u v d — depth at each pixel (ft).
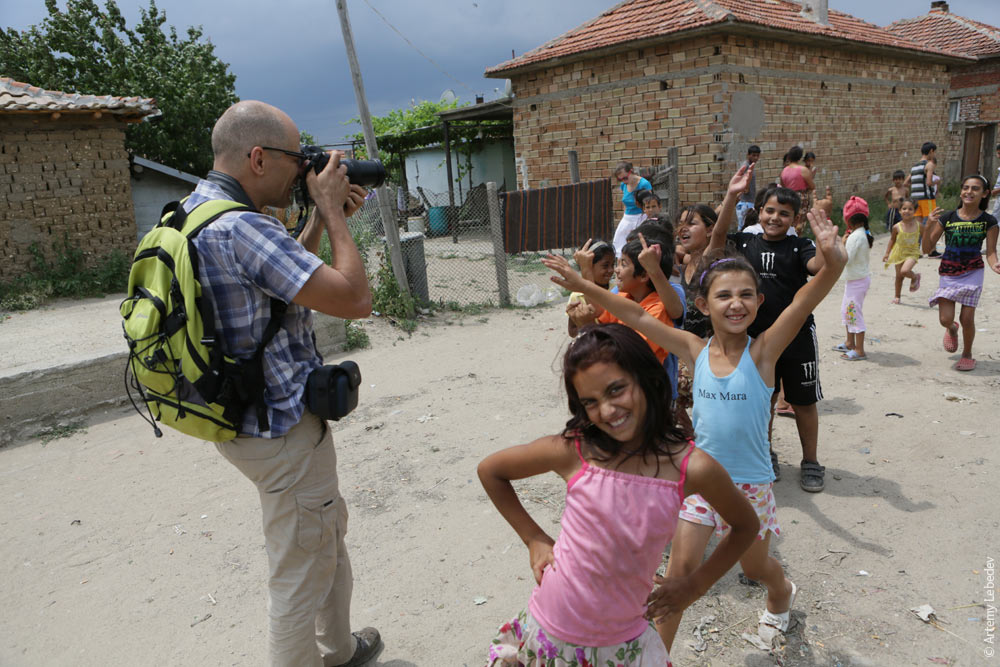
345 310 6.89
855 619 9.45
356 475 14.85
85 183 35.01
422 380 20.94
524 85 46.73
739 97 38.42
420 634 9.78
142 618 10.50
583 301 10.80
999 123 68.74
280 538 7.29
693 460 5.78
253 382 6.84
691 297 12.32
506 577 11.01
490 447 15.90
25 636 10.19
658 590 6.07
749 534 6.12
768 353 8.35
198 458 16.15
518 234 30.63
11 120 32.48
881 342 22.06
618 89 41.63
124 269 35.42
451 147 61.98
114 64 52.44
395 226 27.17
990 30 70.90
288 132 7.09
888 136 53.06
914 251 26.09
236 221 6.57
